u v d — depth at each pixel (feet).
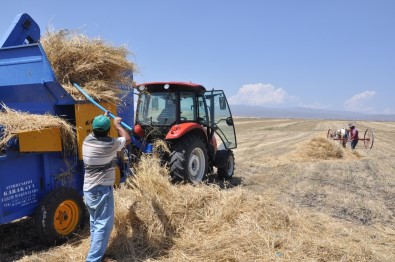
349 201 22.15
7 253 13.88
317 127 145.79
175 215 15.40
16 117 14.06
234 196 16.87
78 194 15.48
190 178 22.94
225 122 28.48
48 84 15.11
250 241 13.89
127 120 20.77
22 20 18.54
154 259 13.16
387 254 13.97
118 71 18.56
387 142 71.67
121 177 19.16
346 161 41.16
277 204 17.37
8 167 13.48
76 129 15.74
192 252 13.67
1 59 15.72
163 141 22.66
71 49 16.97
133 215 14.78
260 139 79.82
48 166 15.08
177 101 23.99
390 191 25.30
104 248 12.49
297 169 34.76
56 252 13.71
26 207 14.25
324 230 16.33
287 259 12.90
